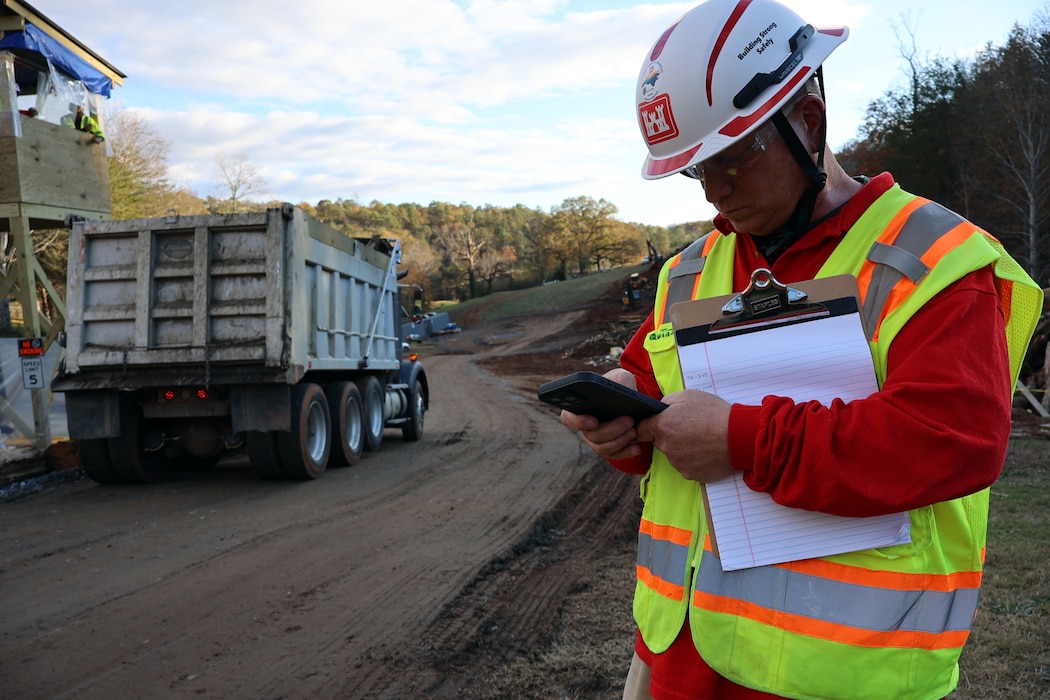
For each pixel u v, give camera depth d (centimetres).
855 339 145
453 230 12275
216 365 874
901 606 138
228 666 393
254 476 986
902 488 129
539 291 8025
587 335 5034
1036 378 1279
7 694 367
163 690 367
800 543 144
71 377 887
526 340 5309
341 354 1055
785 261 160
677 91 156
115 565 588
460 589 505
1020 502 660
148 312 871
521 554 595
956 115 3195
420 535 653
